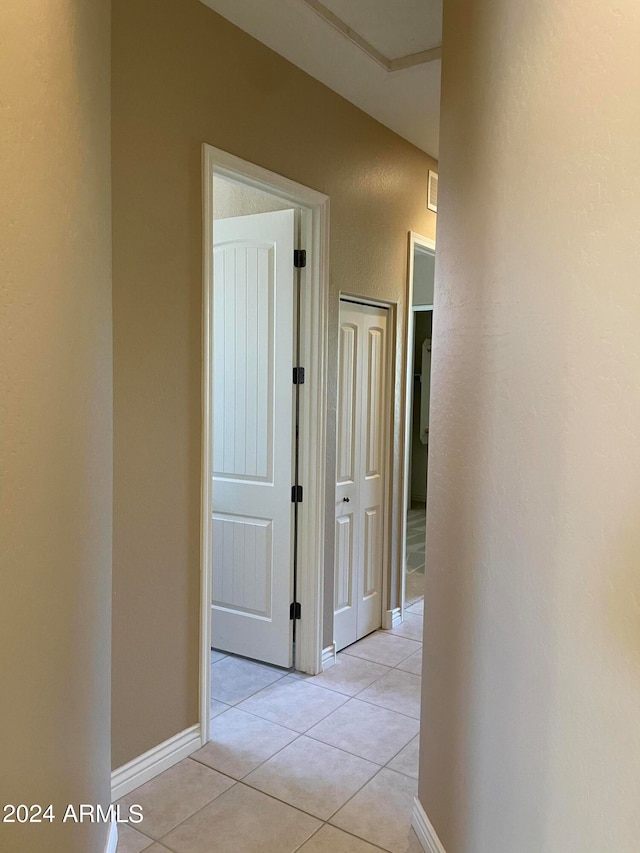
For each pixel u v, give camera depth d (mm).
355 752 2555
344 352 3434
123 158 2096
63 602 1272
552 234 1184
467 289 1655
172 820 2131
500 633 1405
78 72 1383
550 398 1187
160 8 2199
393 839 2057
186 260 2357
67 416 1290
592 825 1034
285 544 3211
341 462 3467
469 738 1598
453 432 1765
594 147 1045
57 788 1229
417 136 3617
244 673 3240
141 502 2254
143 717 2320
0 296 885
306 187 2912
